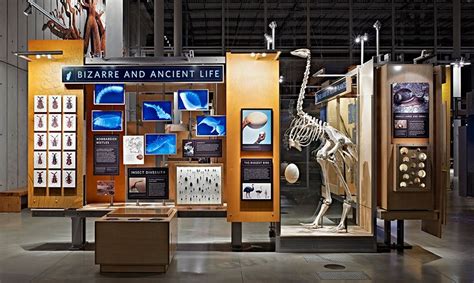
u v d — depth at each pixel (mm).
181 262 6902
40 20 14070
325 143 8227
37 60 7812
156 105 7855
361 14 22094
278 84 7703
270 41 15523
